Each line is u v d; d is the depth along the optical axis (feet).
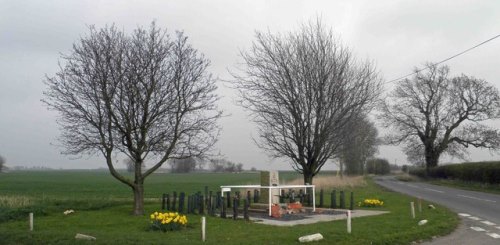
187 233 46.42
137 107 61.62
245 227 50.62
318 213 67.77
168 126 64.18
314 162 77.82
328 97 74.02
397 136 232.73
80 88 60.70
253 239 41.86
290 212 67.41
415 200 91.20
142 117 62.18
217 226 51.75
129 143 62.08
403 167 377.30
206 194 72.79
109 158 62.08
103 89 59.31
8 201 77.51
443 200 92.58
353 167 235.40
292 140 78.38
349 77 75.97
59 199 85.81
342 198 75.61
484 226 53.93
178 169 366.43
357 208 75.61
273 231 46.68
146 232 47.73
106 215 63.82
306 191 80.59
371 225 50.67
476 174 150.82
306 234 43.27
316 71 74.49
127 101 61.36
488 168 138.41
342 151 81.30
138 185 64.23
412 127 228.43
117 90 60.59
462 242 43.39
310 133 75.72
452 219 58.54
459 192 122.31
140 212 63.98
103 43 60.80
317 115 74.13
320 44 75.92
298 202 74.54
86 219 59.93
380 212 67.92
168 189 147.84
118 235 43.68
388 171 369.30
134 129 61.98
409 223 52.75
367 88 76.74
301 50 76.02
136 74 60.95
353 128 78.38
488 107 213.05
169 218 49.44
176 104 64.03
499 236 46.44
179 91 63.98
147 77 61.93
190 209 66.74
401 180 233.55
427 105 225.35
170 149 64.18
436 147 225.76
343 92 74.08
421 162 239.91
